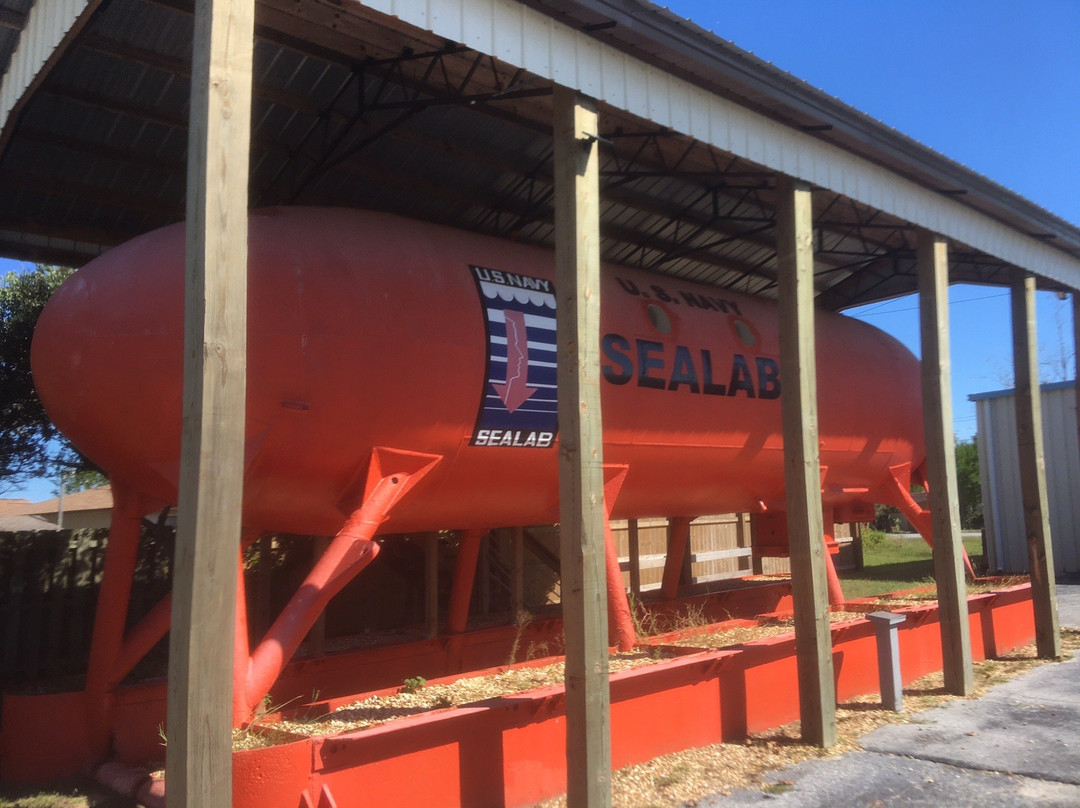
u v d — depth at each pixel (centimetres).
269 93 634
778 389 827
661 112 502
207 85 322
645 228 960
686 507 851
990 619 900
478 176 798
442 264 606
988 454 1675
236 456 319
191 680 304
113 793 497
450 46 577
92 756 531
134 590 748
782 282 606
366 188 777
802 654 593
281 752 385
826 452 886
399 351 547
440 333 571
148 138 654
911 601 941
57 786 514
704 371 758
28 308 872
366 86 650
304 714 519
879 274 1141
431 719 434
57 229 728
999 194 784
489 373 592
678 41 494
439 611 965
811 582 587
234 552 316
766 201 916
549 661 682
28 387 864
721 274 1125
